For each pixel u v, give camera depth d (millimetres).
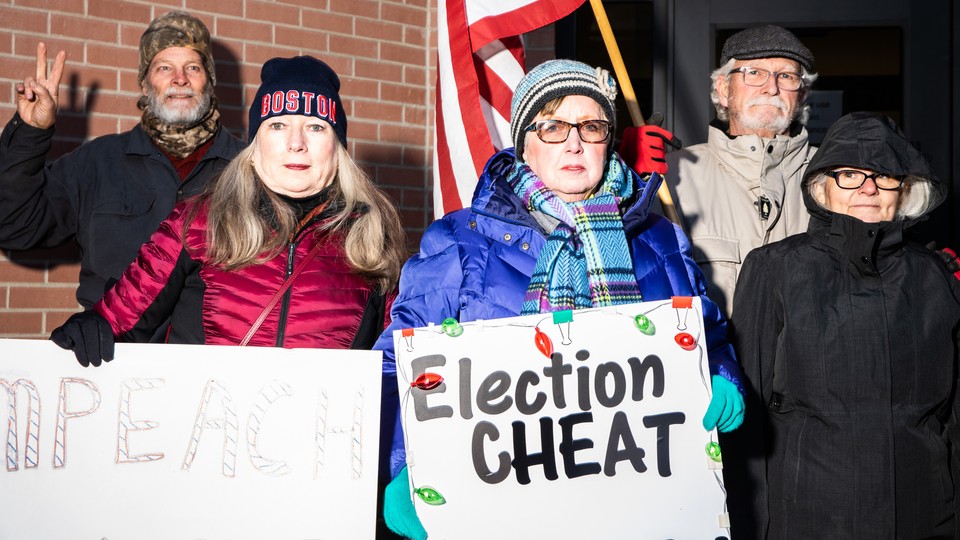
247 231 2271
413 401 1983
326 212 2387
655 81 4719
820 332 2277
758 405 2342
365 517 2029
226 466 2006
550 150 2189
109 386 2000
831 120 4672
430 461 1961
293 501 2012
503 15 3371
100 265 3414
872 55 4621
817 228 2416
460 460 1965
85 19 3939
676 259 2273
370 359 2070
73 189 3471
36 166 3242
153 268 2287
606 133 2207
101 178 3498
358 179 2449
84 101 3943
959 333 2330
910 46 4555
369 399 2061
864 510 2189
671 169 3113
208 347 2035
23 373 1975
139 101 3619
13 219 3271
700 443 2004
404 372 1993
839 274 2322
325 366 2057
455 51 3354
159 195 3465
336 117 2398
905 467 2211
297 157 2322
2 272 3748
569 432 1989
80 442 1977
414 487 1949
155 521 1977
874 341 2240
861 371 2236
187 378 2025
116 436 1988
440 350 2002
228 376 2035
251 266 2275
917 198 2463
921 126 4547
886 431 2209
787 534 2285
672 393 2018
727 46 3123
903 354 2242
